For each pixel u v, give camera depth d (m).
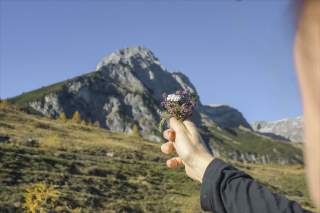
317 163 0.75
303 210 1.38
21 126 93.00
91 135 104.94
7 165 53.25
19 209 39.16
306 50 0.72
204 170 1.57
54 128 101.69
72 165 61.62
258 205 1.40
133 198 55.84
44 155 65.06
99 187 55.28
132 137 116.19
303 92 0.73
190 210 53.41
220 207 1.46
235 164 103.56
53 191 41.75
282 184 85.12
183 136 1.60
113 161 75.62
